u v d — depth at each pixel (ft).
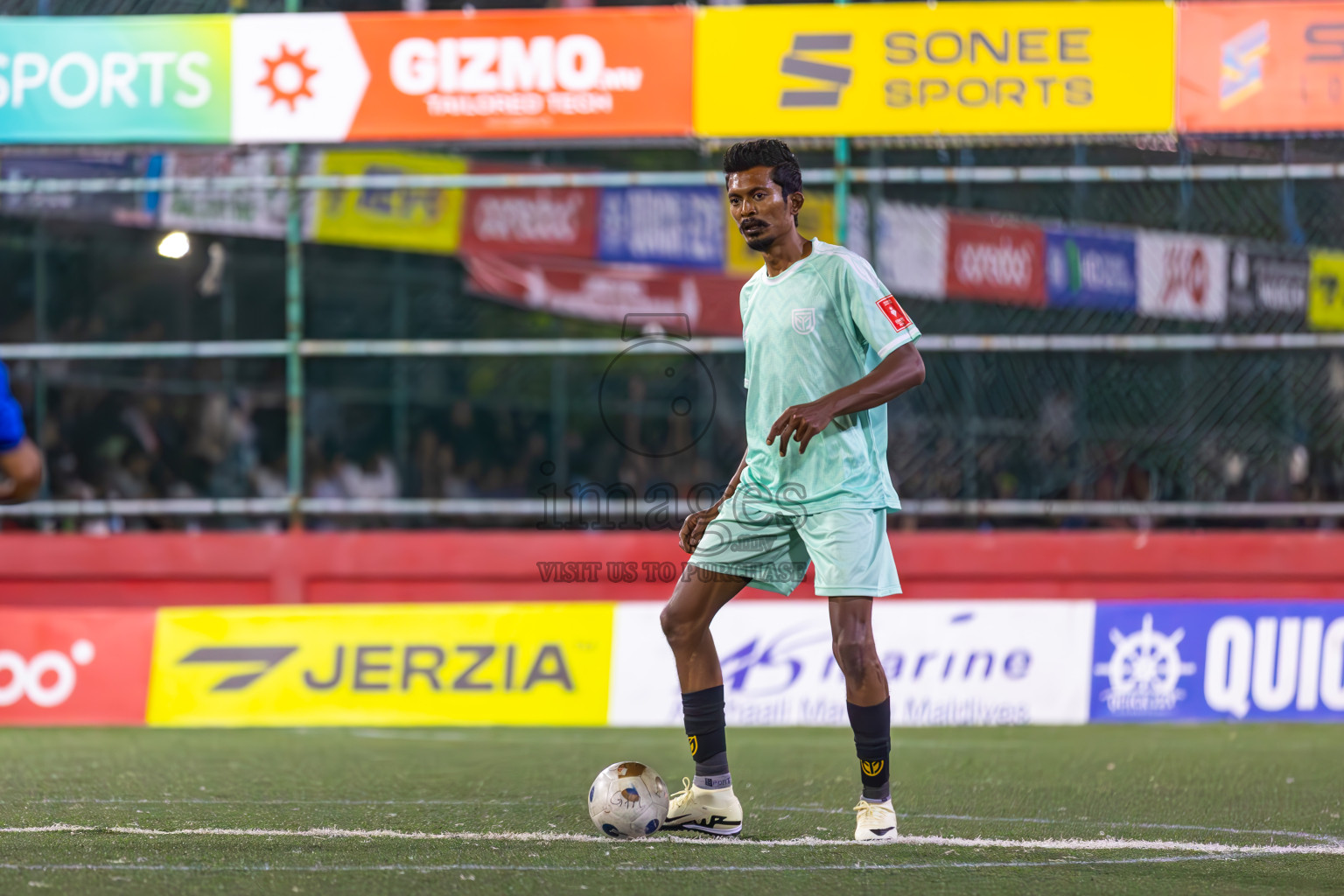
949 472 113.39
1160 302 124.26
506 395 146.41
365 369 140.46
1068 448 115.65
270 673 88.02
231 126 90.84
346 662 87.97
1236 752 74.08
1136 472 113.19
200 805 55.98
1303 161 106.32
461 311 146.61
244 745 78.38
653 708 86.79
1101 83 86.94
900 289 135.54
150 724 87.51
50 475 119.65
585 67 89.25
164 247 81.51
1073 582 94.53
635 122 88.99
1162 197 116.37
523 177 91.30
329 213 135.85
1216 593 93.86
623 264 148.46
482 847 45.91
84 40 91.25
